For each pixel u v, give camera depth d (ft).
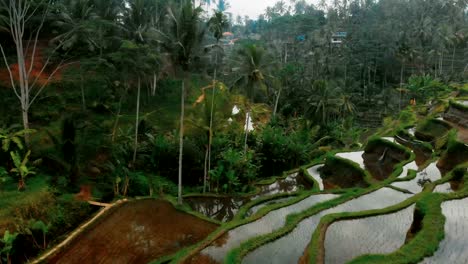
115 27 110.52
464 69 232.53
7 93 88.43
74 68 108.47
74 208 61.31
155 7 140.97
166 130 101.50
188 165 84.99
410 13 280.72
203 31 71.67
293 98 165.68
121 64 87.10
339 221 54.54
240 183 82.07
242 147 99.55
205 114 76.74
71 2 111.55
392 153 99.96
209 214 69.51
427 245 42.19
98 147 80.64
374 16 283.59
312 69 208.95
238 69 111.34
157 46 82.02
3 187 60.49
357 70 222.07
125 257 50.60
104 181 72.38
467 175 68.08
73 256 50.11
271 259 46.24
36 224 51.98
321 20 320.50
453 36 221.25
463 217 50.42
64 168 69.67
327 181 90.38
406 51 199.31
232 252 46.75
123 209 64.54
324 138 128.67
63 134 67.72
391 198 67.26
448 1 280.72
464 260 40.16
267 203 71.26
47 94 93.20
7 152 66.64
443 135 108.06
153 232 57.62
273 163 103.40
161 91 120.57
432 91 189.88
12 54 106.32
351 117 159.74
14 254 49.06
